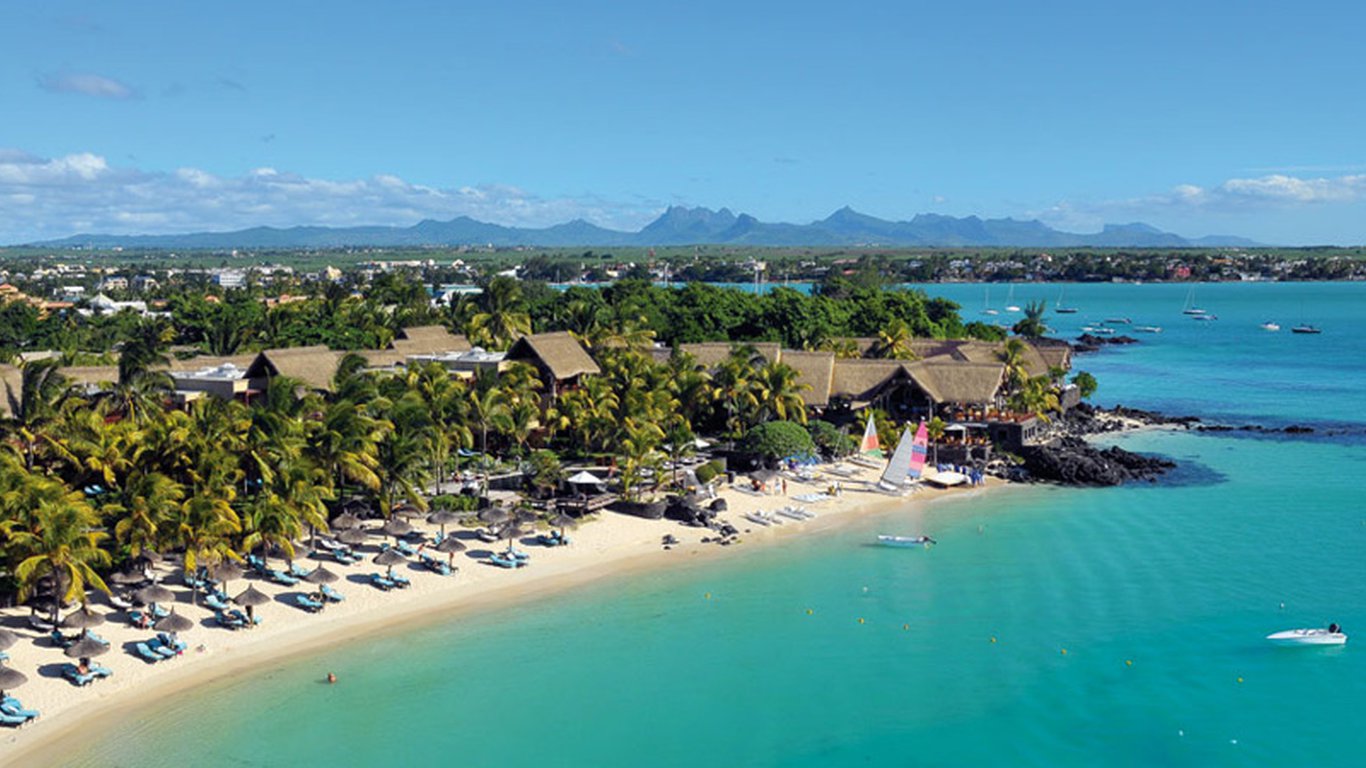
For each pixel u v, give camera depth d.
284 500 64.81
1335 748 47.19
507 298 165.62
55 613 55.56
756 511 86.31
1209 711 50.81
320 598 62.78
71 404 79.44
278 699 51.69
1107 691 53.00
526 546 74.56
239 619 59.22
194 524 59.59
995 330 188.88
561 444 101.00
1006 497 92.88
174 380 90.94
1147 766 45.94
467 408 87.62
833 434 104.81
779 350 119.12
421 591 65.75
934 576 70.50
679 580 69.56
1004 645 58.75
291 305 176.00
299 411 78.69
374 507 77.25
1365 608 63.34
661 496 84.94
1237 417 137.38
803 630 61.03
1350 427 128.38
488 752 47.03
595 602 65.31
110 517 67.06
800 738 48.59
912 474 93.25
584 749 47.47
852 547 77.12
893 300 183.25
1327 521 83.00
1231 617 62.28
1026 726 49.59
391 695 52.41
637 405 94.00
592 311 151.12
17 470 58.72
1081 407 137.50
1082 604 64.81
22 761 45.59
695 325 160.88
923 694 52.94
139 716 49.59
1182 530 80.88
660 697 52.56
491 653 57.50
